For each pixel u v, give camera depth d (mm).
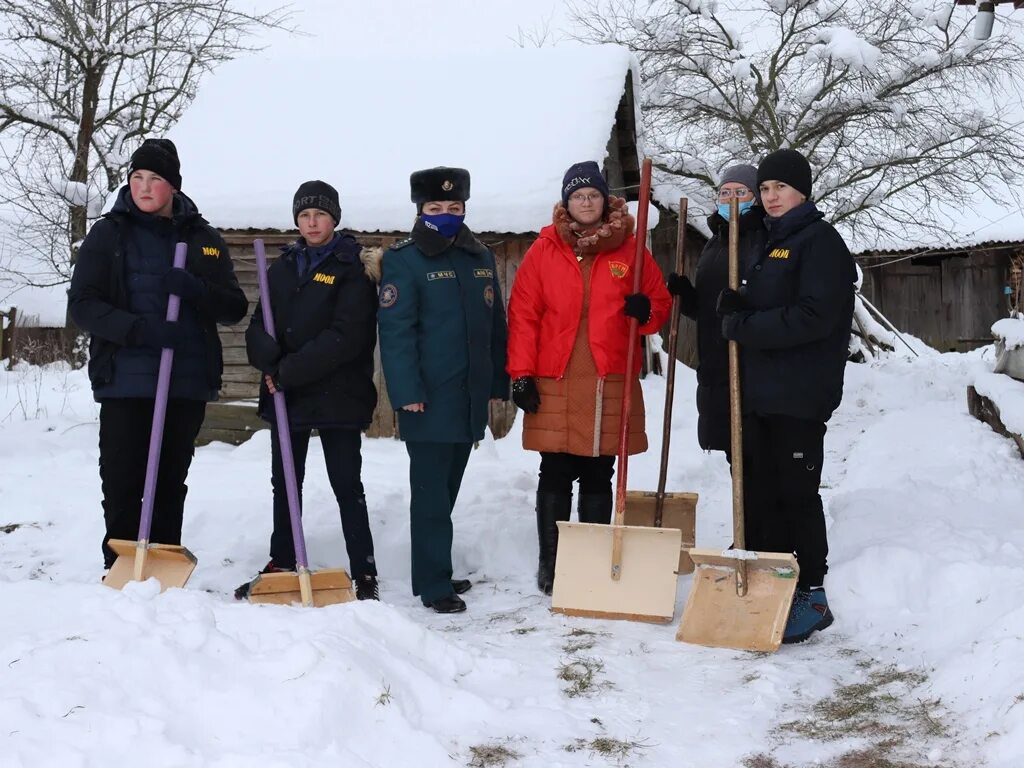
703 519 5875
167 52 18062
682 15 15695
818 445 4078
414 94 9797
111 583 3967
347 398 4422
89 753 2520
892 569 4148
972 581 3920
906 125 15070
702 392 4520
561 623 4152
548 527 4676
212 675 2951
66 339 20188
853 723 3111
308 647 3055
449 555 4523
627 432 4375
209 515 5465
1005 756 2760
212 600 3574
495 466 6738
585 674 3531
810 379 4008
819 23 15508
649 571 4254
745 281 4148
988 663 3199
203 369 4344
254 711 2807
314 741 2738
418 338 4488
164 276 4250
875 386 10828
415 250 4492
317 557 5051
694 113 15625
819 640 3920
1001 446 7098
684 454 7328
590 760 2877
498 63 10102
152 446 4047
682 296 4727
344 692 2928
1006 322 8336
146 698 2783
